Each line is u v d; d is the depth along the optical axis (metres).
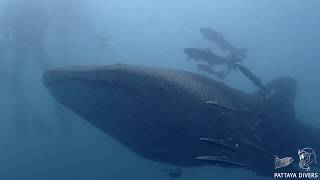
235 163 2.10
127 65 2.25
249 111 2.52
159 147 2.47
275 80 3.10
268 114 2.69
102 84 2.25
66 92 2.43
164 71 2.28
